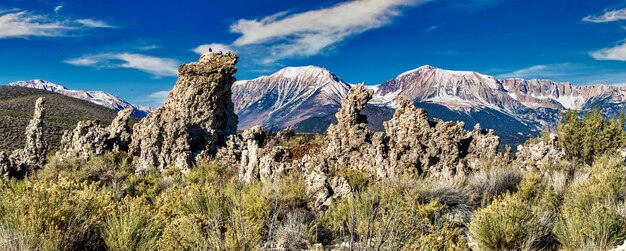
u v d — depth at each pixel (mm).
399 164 17234
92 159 20703
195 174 19172
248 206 9609
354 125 19828
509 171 14555
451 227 9727
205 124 24750
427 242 7043
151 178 18969
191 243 6980
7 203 7645
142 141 22594
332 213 10359
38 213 7184
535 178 12672
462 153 18281
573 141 21203
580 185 11273
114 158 21672
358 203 9656
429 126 18469
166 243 7180
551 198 11352
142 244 7410
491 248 8648
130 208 8531
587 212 9453
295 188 12227
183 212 9312
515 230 8477
